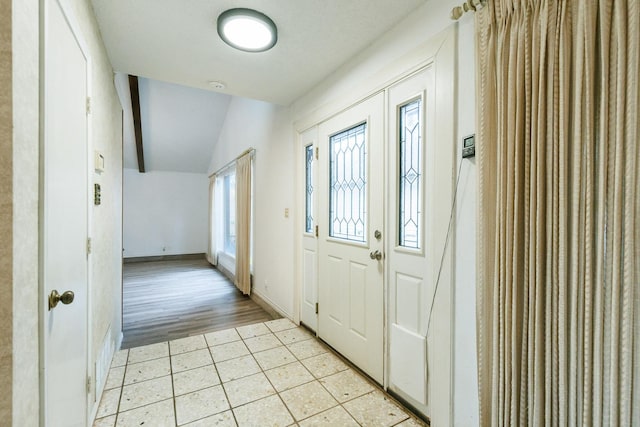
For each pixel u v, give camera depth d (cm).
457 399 135
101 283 174
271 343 243
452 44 136
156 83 449
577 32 90
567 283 93
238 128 467
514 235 105
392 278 175
